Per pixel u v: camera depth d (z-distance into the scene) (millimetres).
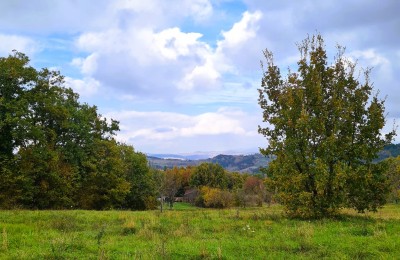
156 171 63031
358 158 19344
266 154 20297
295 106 19297
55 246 10938
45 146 35531
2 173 32156
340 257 9727
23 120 31719
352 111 19375
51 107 36594
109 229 15344
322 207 18594
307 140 18656
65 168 38625
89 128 42781
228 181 110688
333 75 20156
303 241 11555
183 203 97250
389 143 19172
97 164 43812
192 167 122188
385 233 12758
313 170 18234
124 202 51062
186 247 11070
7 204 31969
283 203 19922
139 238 13297
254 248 11133
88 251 10695
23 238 12508
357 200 19406
